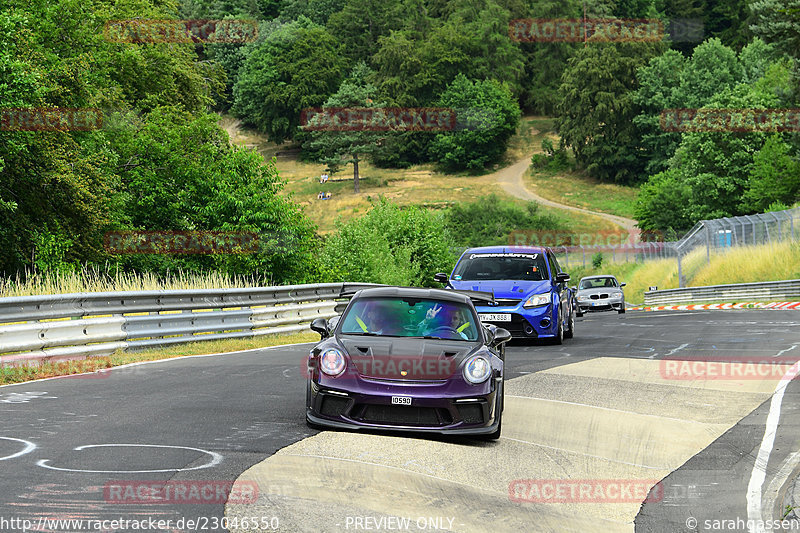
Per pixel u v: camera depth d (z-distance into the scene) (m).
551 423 17.27
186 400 18.22
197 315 31.84
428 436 15.36
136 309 28.64
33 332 23.91
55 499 10.17
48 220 52.16
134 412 16.48
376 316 17.08
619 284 71.25
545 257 35.53
